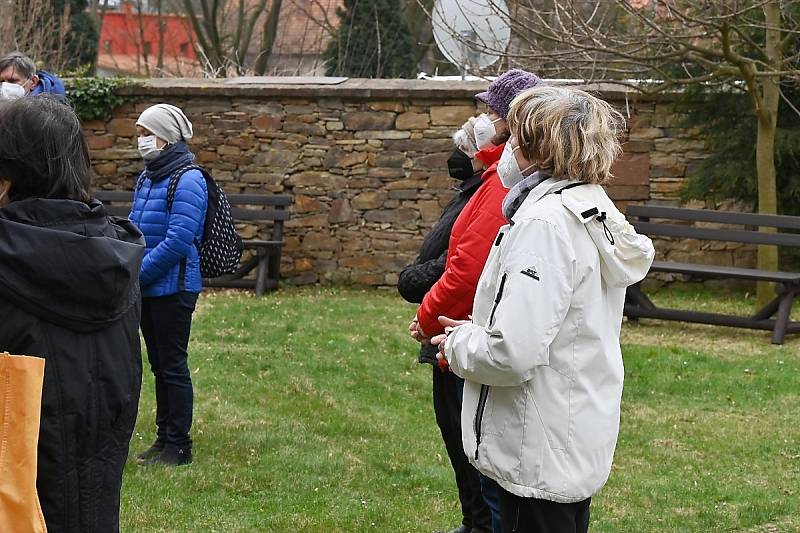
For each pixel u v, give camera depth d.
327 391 6.43
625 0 8.21
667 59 8.62
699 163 9.87
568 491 2.55
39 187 2.14
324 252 10.25
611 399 2.62
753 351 7.77
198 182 4.74
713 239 8.76
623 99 9.84
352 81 10.29
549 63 9.13
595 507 4.56
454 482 4.83
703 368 7.15
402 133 10.02
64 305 2.06
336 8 18.67
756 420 6.03
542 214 2.53
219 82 10.36
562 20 9.59
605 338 2.61
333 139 10.12
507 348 2.46
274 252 10.01
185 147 4.85
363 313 8.89
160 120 4.75
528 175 2.77
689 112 9.73
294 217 10.25
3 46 14.70
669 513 4.51
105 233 2.16
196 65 19.20
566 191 2.60
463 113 9.91
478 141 3.49
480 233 3.29
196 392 6.24
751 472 5.11
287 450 5.21
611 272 2.60
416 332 3.50
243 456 5.09
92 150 10.33
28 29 15.27
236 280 9.86
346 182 10.15
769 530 4.34
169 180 4.75
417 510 4.45
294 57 20.73
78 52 18.34
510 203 2.73
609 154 2.65
